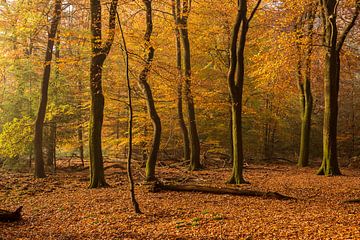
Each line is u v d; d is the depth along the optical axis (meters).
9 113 23.17
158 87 20.97
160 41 21.52
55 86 22.58
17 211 10.20
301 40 18.28
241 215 9.72
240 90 15.51
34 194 14.81
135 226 9.15
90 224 9.48
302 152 26.39
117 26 15.92
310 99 26.09
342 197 12.36
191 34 23.95
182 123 24.70
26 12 17.17
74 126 23.14
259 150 33.41
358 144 35.16
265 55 19.42
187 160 24.56
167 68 18.14
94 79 15.42
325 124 19.20
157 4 20.12
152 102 17.00
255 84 26.42
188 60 21.73
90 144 15.77
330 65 18.62
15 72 22.86
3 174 21.47
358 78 36.53
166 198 12.69
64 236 8.50
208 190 13.50
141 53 17.72
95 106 15.62
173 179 18.05
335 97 18.95
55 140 22.89
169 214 10.30
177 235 8.08
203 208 10.87
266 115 29.03
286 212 9.89
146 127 24.55
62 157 33.09
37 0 17.39
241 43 15.34
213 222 9.04
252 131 30.72
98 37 14.80
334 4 19.00
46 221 10.11
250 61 26.02
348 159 31.34
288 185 15.46
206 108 25.23
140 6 16.50
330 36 18.98
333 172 19.00
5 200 13.59
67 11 20.67
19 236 8.56
